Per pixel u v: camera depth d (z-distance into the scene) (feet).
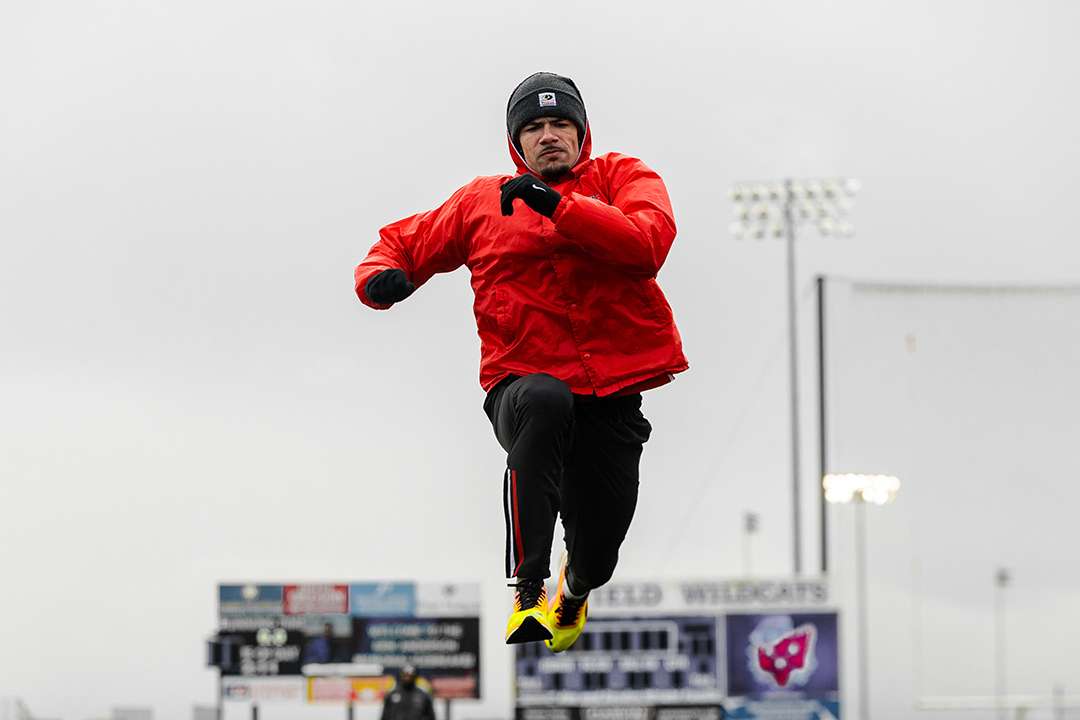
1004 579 210.79
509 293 39.65
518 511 37.24
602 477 41.27
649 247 37.45
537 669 242.58
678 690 239.30
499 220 39.99
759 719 237.25
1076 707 207.82
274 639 283.38
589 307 39.22
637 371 39.55
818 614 237.25
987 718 211.41
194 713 286.25
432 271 42.83
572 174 41.19
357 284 40.63
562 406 37.52
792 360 251.80
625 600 241.76
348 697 281.33
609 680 241.14
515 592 36.86
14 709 325.21
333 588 284.00
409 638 282.36
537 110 40.16
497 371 40.11
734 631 239.50
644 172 40.55
